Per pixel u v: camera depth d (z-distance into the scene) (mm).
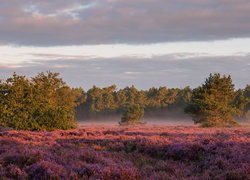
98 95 165250
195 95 60312
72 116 33031
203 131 30562
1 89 32125
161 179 11312
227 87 60500
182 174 12172
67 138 21812
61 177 11312
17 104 31234
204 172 12289
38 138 21203
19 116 30312
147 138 19922
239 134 25031
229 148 15133
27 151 14531
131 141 19172
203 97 58969
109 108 160375
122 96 167250
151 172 12273
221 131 30750
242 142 16750
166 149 16406
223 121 56094
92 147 18000
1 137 20938
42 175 11484
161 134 25281
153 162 14523
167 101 166000
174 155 15469
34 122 30281
